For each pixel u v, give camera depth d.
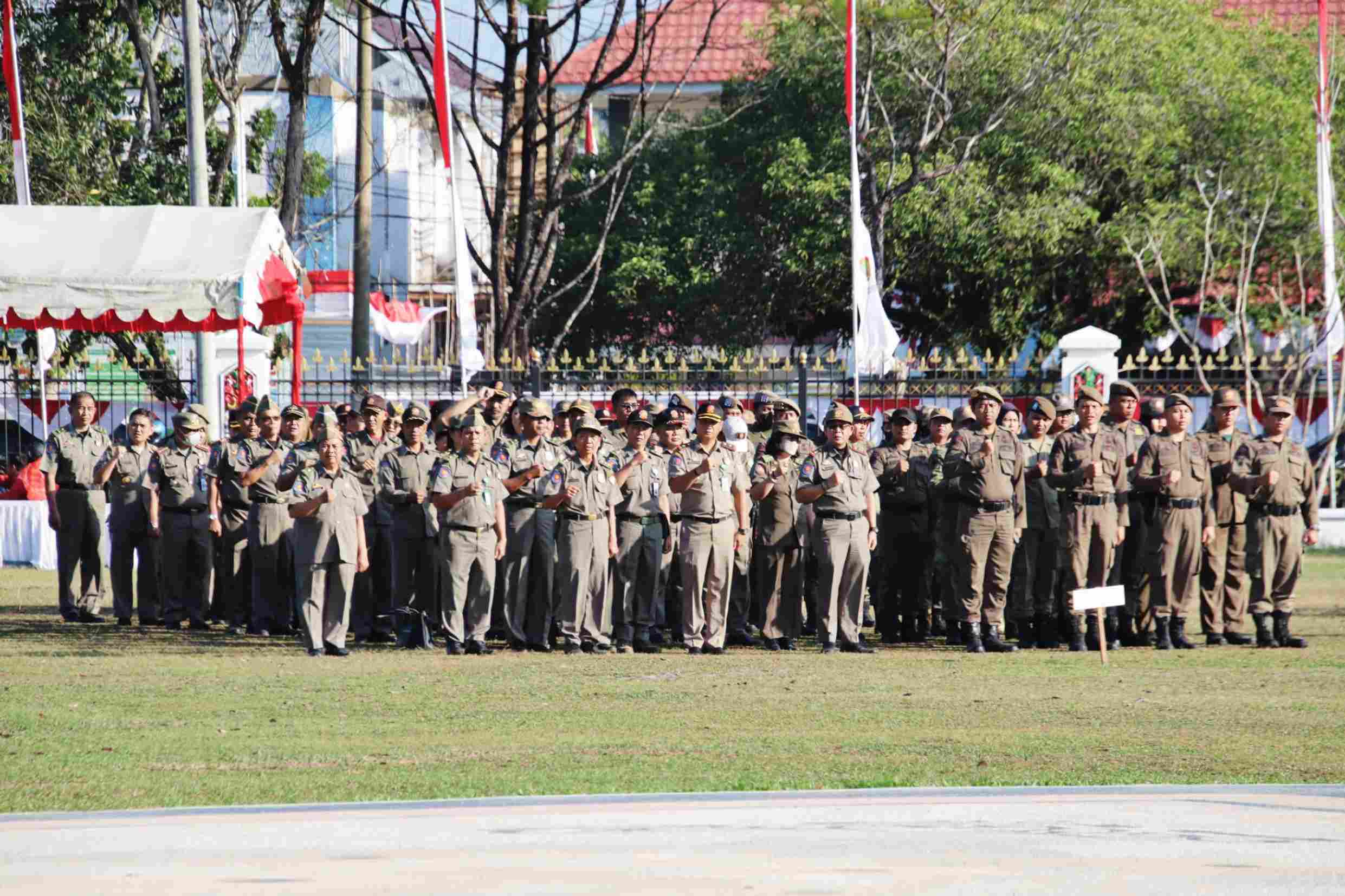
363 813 20.92
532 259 79.00
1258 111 80.31
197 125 55.22
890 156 86.88
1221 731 27.16
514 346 77.25
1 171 72.94
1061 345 60.78
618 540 39.69
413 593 40.75
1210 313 82.31
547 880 17.69
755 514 42.41
